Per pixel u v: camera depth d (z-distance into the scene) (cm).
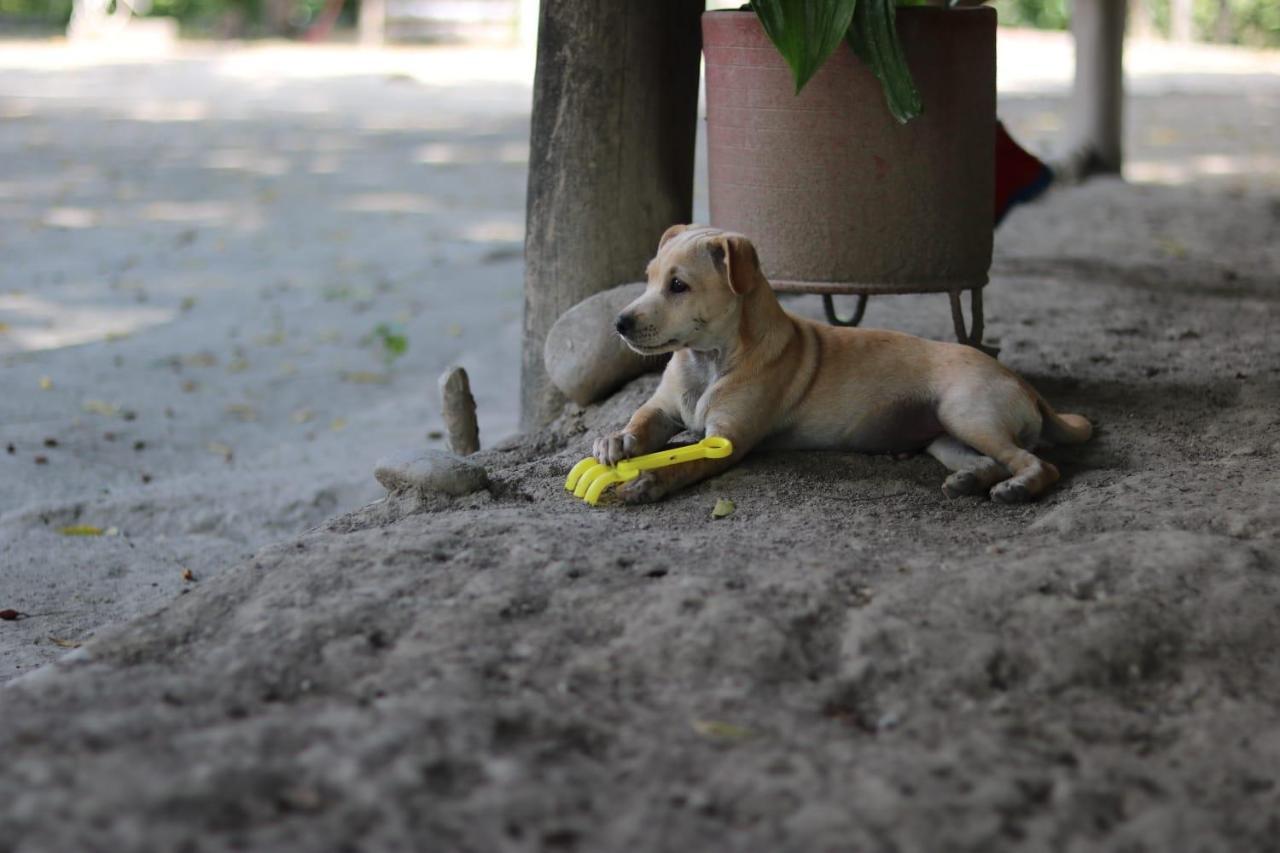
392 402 417
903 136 337
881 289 342
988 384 312
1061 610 271
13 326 461
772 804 248
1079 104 705
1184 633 270
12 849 241
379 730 255
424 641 270
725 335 311
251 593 281
